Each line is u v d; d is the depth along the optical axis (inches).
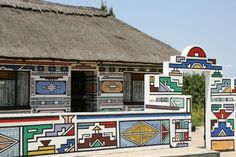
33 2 734.5
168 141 459.8
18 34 622.8
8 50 570.9
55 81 627.8
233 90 536.1
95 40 700.7
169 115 461.1
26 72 609.0
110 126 419.5
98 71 666.8
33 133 376.5
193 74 1083.9
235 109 536.7
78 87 697.6
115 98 681.6
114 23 815.7
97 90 665.6
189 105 475.8
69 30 706.2
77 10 783.1
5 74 592.7
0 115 361.4
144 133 442.3
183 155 422.0
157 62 687.7
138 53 700.7
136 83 708.7
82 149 402.0
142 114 441.7
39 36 642.2
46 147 382.6
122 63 663.1
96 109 665.0
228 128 531.2
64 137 392.8
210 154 440.8
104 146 414.9
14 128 366.6
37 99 613.3
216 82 525.3
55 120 388.8
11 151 364.2
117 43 717.3
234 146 533.3
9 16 667.4
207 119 519.5
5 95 593.3
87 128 406.0
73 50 636.1
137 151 433.7
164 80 491.2
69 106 639.8
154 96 486.6
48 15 733.3
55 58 594.6
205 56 517.7
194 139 634.8
